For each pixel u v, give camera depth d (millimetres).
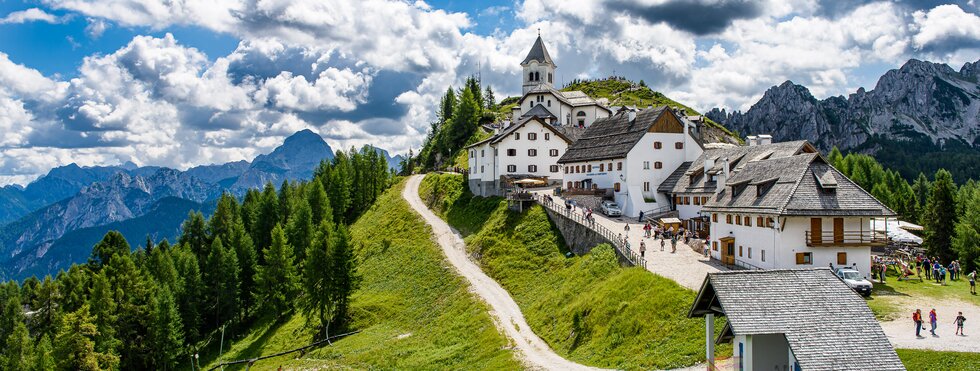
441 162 185875
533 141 126812
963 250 92625
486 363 58312
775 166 68812
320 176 178625
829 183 62031
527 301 77250
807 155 65688
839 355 28812
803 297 31156
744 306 30688
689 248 78625
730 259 69250
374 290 99812
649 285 58062
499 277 88125
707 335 35562
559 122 178000
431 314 81938
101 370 77812
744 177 72000
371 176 160750
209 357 97062
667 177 102688
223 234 140375
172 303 91875
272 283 103750
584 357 54094
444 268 95375
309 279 91062
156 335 89312
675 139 103500
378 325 86000
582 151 114188
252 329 105000
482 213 115750
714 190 86375
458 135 188875
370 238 128000
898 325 46500
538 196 105750
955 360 38219
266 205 139750
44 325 104562
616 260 72000
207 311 105875
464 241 107562
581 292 69000
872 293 56844
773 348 31109
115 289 94938
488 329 67375
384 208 143625
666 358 46344
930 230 105188
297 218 126750
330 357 76500
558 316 66750
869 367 28484
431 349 68250
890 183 155875
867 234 62000
